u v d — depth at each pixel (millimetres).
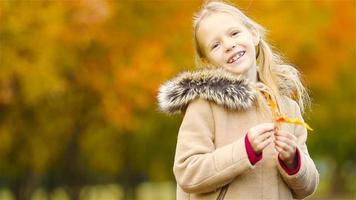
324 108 24781
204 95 4789
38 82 14852
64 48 14969
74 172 25625
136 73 15352
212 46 5020
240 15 5078
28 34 14250
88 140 24078
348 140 35594
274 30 16078
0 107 18422
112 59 15773
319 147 40375
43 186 28859
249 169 4625
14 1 13844
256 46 5176
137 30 15914
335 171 49969
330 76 19797
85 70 16094
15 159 22688
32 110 18906
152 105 16953
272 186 4758
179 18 16016
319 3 17125
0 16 13836
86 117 19625
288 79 5148
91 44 15562
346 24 18234
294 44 17000
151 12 15859
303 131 5082
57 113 19250
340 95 24812
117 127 18656
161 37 16047
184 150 4762
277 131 4609
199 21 5094
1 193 39594
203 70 4848
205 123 4809
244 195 4711
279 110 4945
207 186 4645
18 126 19500
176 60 15969
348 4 17891
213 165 4605
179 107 4887
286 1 16688
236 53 4934
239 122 4812
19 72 14641
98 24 14625
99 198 40062
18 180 24938
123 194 29625
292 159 4672
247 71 5008
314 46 18109
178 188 5000
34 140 21312
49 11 14000
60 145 22391
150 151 26719
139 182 34156
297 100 5316
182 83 4852
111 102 16250
